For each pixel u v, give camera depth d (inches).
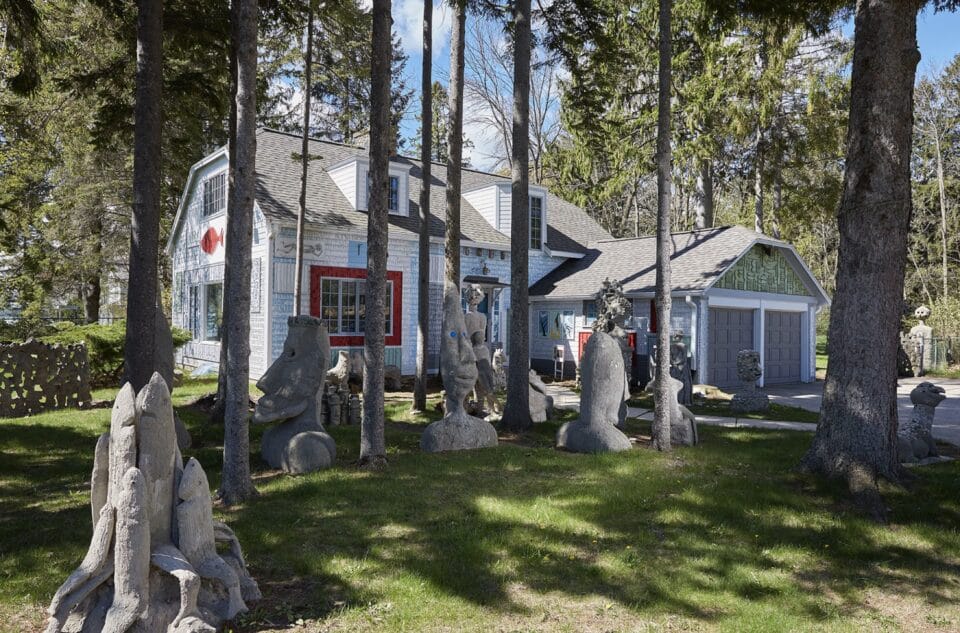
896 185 281.7
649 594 178.1
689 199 1467.8
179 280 890.7
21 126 668.1
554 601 173.2
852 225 289.9
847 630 161.6
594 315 775.1
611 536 222.1
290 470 313.1
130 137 466.6
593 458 341.7
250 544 208.7
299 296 588.7
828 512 254.5
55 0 615.8
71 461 331.6
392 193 757.3
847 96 851.4
